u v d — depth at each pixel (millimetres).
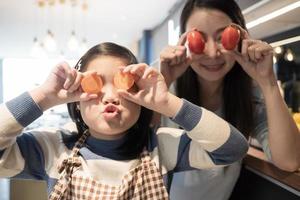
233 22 916
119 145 748
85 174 713
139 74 691
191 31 909
